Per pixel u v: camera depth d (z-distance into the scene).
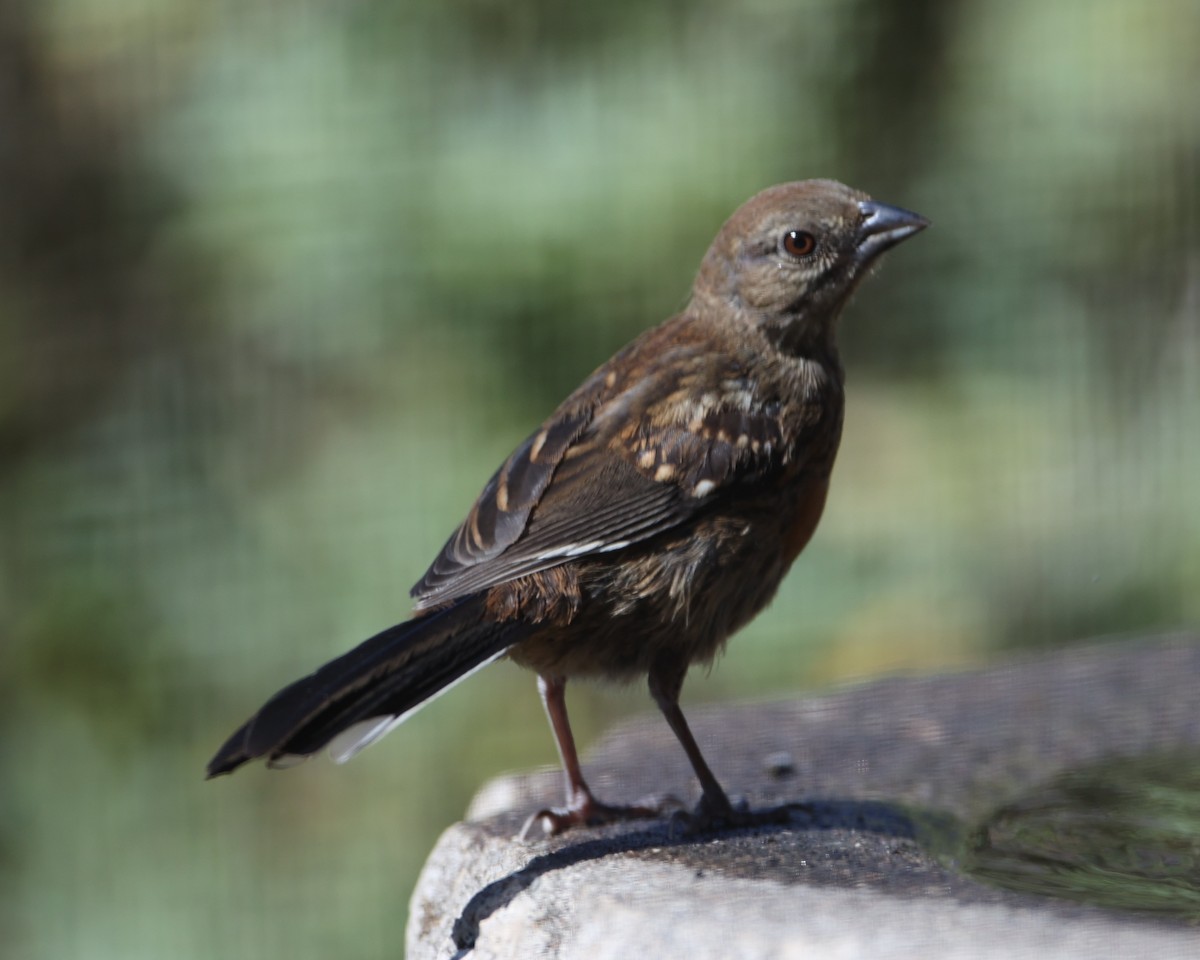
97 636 12.37
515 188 12.03
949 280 12.94
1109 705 7.86
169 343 12.81
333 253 12.23
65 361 13.45
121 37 13.02
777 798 6.81
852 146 12.65
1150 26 12.66
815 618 12.18
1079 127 12.80
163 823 11.96
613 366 7.07
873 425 12.73
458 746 11.91
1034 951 4.77
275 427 12.51
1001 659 10.41
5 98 13.69
